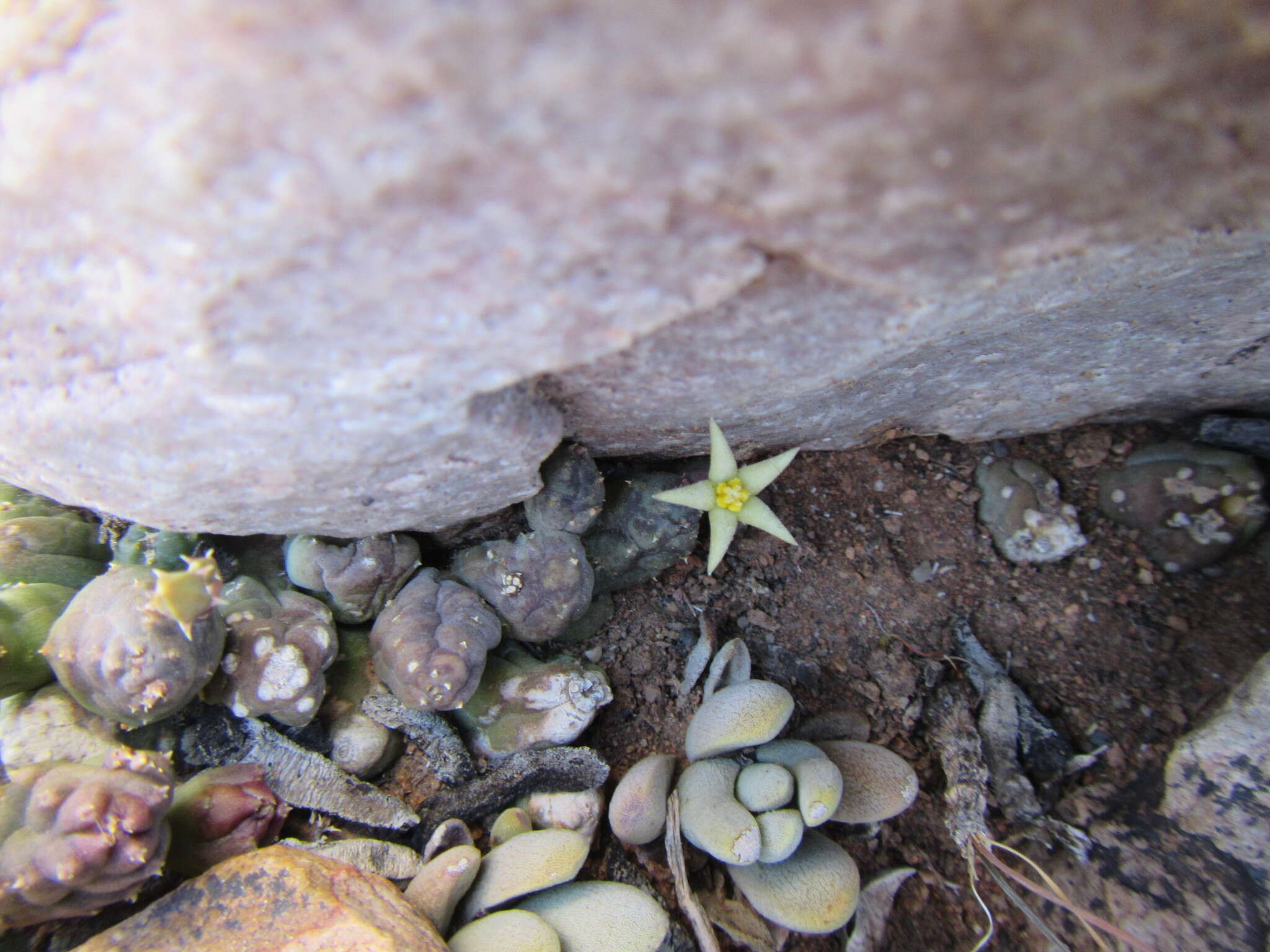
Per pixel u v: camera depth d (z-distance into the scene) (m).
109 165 0.06
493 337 0.07
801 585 0.13
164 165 0.06
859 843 0.11
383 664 0.10
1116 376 0.11
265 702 0.10
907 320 0.08
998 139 0.06
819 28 0.05
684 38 0.05
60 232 0.07
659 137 0.06
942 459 0.13
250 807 0.09
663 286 0.07
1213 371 0.11
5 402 0.08
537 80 0.06
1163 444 0.13
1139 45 0.06
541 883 0.10
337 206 0.06
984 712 0.12
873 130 0.06
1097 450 0.13
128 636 0.09
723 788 0.10
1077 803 0.11
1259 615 0.12
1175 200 0.07
